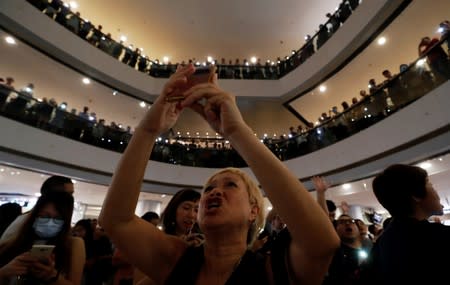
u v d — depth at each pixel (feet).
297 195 1.86
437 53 14.62
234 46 41.11
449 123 14.07
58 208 4.44
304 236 1.78
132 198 2.48
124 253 2.45
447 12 21.34
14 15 23.00
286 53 41.32
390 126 17.47
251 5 35.83
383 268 4.27
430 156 16.24
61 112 22.49
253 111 35.53
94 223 11.02
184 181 26.81
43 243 4.29
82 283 8.21
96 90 31.12
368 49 24.90
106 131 25.04
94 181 23.98
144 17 37.37
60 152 21.79
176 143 28.43
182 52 42.27
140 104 33.71
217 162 27.32
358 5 24.03
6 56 26.35
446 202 30.53
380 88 18.39
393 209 4.62
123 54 31.27
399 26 22.72
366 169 19.92
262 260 2.31
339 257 6.61
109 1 35.24
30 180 29.12
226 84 32.83
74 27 27.30
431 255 3.69
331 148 22.13
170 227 5.94
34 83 29.84
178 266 2.48
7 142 19.17
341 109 32.78
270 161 2.02
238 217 2.57
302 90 30.50
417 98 15.85
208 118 2.43
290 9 35.96
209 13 36.99
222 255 2.46
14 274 3.52
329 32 27.45
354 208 31.35
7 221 7.14
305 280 1.83
